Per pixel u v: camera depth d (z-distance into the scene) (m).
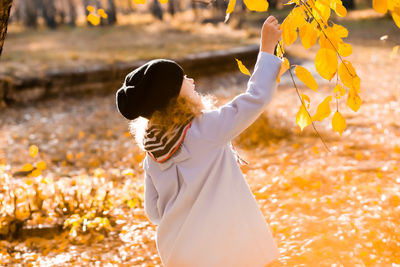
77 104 12.05
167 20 33.44
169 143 2.21
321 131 7.95
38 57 15.92
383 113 9.09
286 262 3.48
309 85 2.26
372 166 6.00
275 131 7.68
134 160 7.22
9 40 22.72
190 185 2.22
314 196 5.01
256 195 5.16
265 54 2.20
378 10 2.07
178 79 2.18
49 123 10.23
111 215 4.86
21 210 4.79
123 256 4.01
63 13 32.72
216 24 27.75
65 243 4.29
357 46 19.19
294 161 6.49
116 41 21.02
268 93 2.15
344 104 10.06
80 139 8.87
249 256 2.28
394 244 3.77
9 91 11.84
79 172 6.82
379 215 4.27
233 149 2.40
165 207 2.34
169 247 2.32
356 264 3.42
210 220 2.22
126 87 2.22
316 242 3.79
